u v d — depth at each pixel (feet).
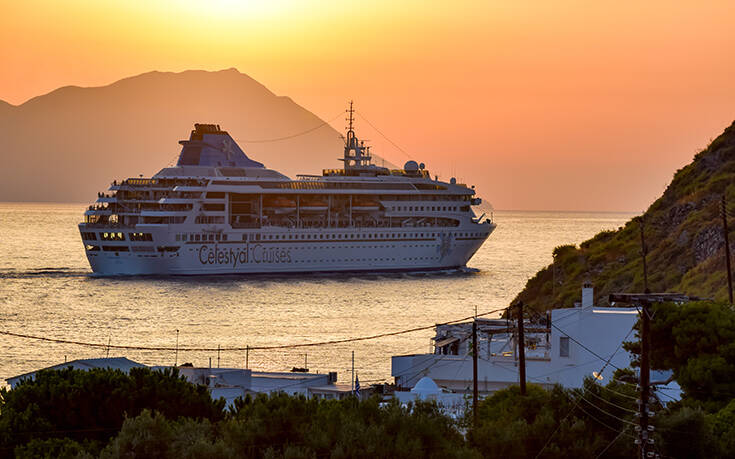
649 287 415.23
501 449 215.72
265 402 224.74
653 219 493.77
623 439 213.05
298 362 476.54
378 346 534.37
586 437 215.92
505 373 298.76
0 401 243.81
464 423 242.58
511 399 236.43
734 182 463.42
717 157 505.25
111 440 214.28
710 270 386.11
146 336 588.91
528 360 296.10
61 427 230.48
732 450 205.26
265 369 450.71
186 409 238.89
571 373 288.10
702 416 206.08
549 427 217.56
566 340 290.15
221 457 199.72
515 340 298.76
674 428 206.18
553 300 467.93
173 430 210.59
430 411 228.22
